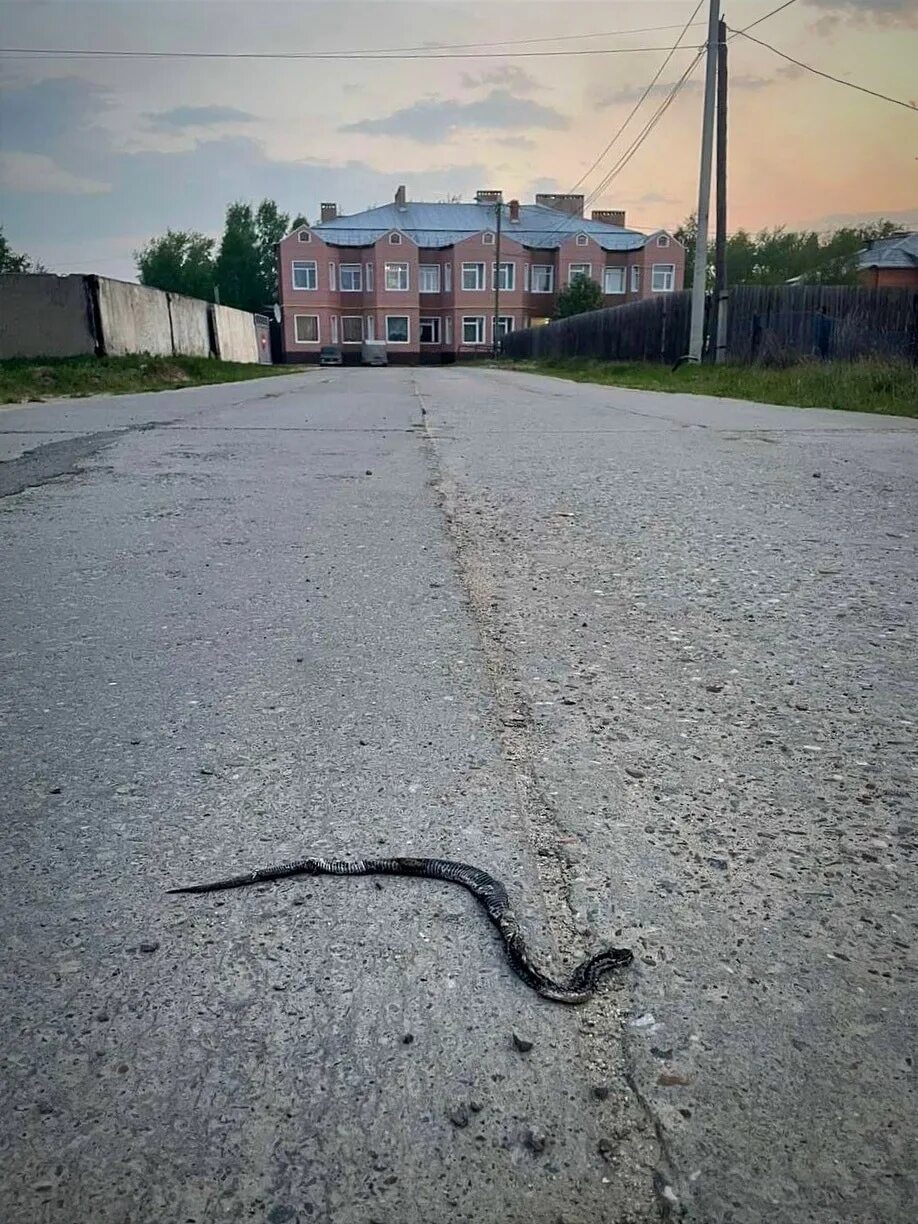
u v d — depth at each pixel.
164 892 1.66
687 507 5.26
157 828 1.87
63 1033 1.33
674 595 3.54
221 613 3.27
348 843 1.81
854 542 4.43
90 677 2.67
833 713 2.45
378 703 2.49
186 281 100.69
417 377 29.36
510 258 67.38
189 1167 1.14
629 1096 1.24
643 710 2.46
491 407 13.10
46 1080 1.25
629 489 5.83
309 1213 1.08
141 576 3.76
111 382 18.55
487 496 5.55
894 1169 1.14
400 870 1.71
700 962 1.49
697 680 2.68
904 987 1.44
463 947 1.52
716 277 22.75
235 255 96.94
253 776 2.08
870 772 2.12
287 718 2.39
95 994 1.41
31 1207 1.09
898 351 22.50
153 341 28.59
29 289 23.73
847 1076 1.27
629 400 14.90
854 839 1.85
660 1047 1.32
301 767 2.12
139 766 2.13
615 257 68.88
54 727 2.34
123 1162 1.14
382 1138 1.17
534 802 1.97
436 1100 1.23
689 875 1.72
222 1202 1.10
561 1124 1.19
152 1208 1.09
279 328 68.31
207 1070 1.27
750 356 22.70
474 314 67.88
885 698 2.55
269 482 6.04
